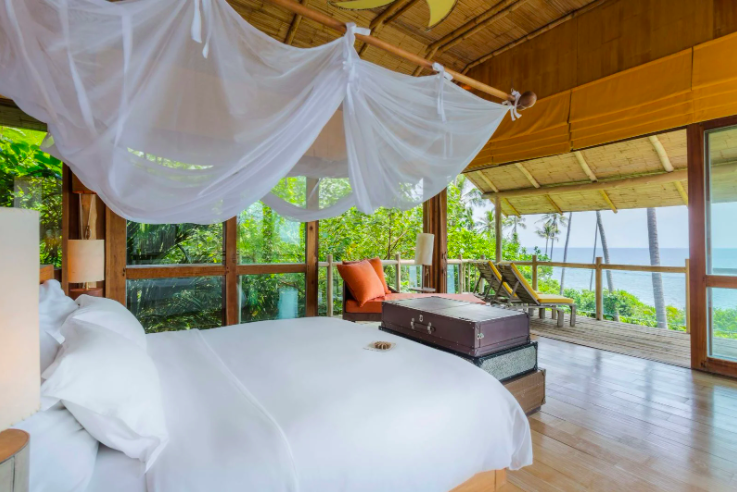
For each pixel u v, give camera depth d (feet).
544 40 14.26
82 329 4.07
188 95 5.43
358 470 3.54
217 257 13.78
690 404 8.62
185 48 5.18
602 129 12.47
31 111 4.82
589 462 6.31
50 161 11.03
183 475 3.00
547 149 13.97
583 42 13.14
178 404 4.09
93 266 9.98
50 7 4.23
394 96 7.37
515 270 17.02
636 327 16.60
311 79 6.21
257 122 5.94
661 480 5.84
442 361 5.67
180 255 13.12
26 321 2.03
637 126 11.68
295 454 3.36
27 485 2.11
